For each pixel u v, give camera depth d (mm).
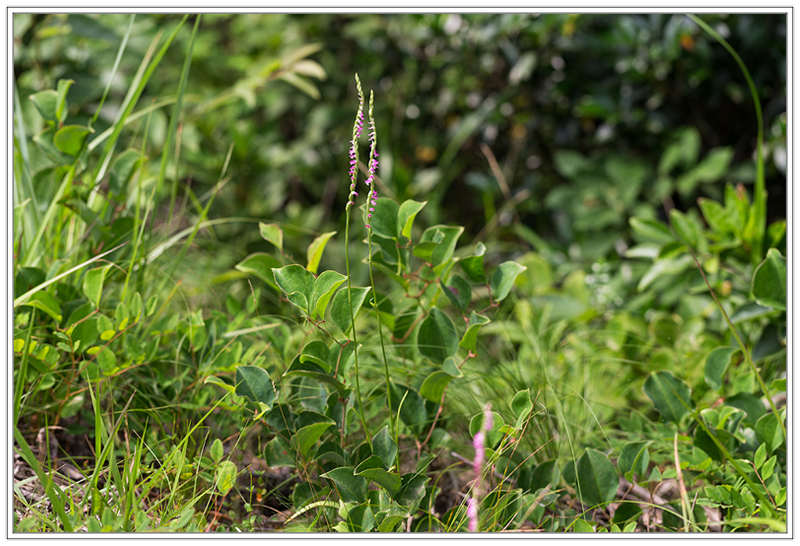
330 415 1450
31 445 1584
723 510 1597
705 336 2191
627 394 2297
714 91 3033
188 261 2678
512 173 3656
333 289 1287
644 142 3232
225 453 1652
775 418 1512
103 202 1951
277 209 3779
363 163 3559
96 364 1528
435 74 3686
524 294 2809
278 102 3863
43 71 2754
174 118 1964
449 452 1747
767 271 1768
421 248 1461
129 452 1456
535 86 3443
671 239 2283
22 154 1894
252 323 1833
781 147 2723
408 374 1685
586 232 3166
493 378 1900
